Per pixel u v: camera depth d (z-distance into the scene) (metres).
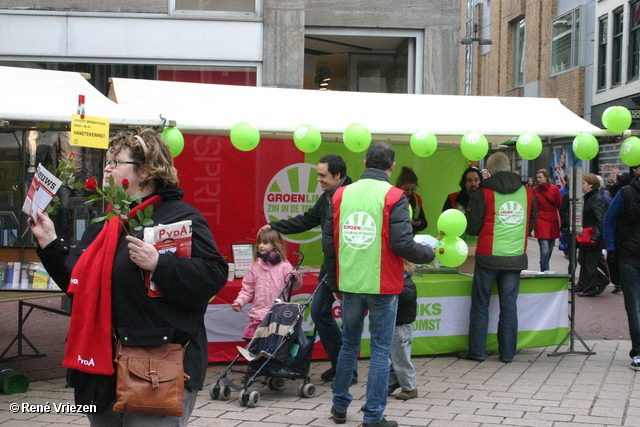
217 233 6.41
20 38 9.32
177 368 2.39
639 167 5.94
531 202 6.21
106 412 2.51
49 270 2.72
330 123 5.74
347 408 4.57
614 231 6.05
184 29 9.62
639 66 18.36
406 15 10.48
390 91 11.07
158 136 2.64
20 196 7.21
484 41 19.34
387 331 4.18
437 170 7.32
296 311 5.09
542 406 4.80
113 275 2.42
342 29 10.43
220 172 6.42
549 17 23.64
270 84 9.87
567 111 6.68
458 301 6.42
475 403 4.88
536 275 6.57
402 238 4.01
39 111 4.52
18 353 5.99
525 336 6.55
